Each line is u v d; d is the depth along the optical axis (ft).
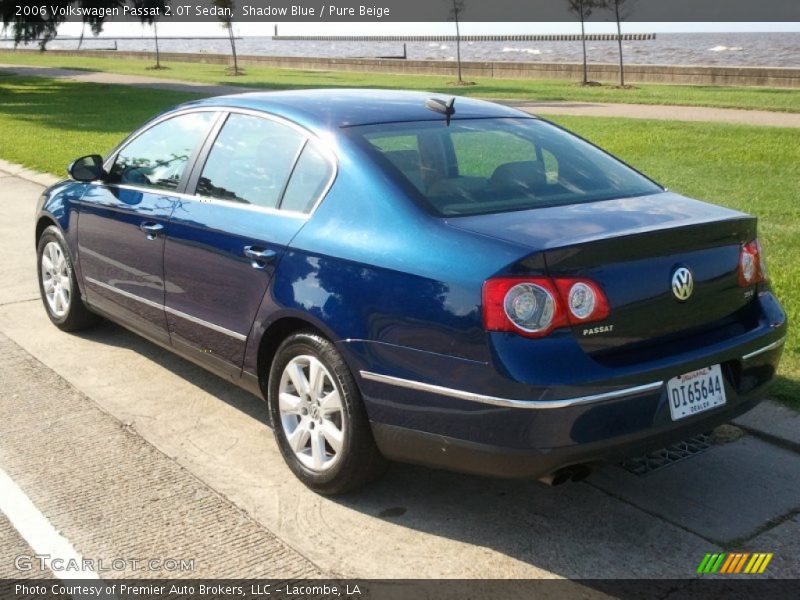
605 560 11.05
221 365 14.37
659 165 39.96
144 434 14.71
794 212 29.71
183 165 15.49
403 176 12.17
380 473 12.31
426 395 10.91
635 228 10.96
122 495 12.67
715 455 13.73
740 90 94.02
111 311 17.52
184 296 14.85
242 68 172.35
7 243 28.71
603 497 12.57
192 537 11.58
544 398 10.05
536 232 10.84
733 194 33.04
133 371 17.57
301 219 12.73
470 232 11.02
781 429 14.26
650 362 10.68
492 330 10.25
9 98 92.12
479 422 10.48
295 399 12.84
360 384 11.61
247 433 14.76
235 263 13.48
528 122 15.02
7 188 39.27
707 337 11.50
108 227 16.89
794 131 51.44
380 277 11.34
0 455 13.91
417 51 325.01
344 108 13.93
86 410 15.69
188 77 133.59
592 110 69.31
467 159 13.16
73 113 74.90
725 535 11.57
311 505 12.42
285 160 13.53
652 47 312.71
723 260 11.75
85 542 11.45
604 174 13.62
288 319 12.67
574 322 10.30
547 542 11.46
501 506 12.38
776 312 12.46
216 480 13.12
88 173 17.31
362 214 12.00
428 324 10.78
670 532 11.66
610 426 10.35
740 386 11.84
